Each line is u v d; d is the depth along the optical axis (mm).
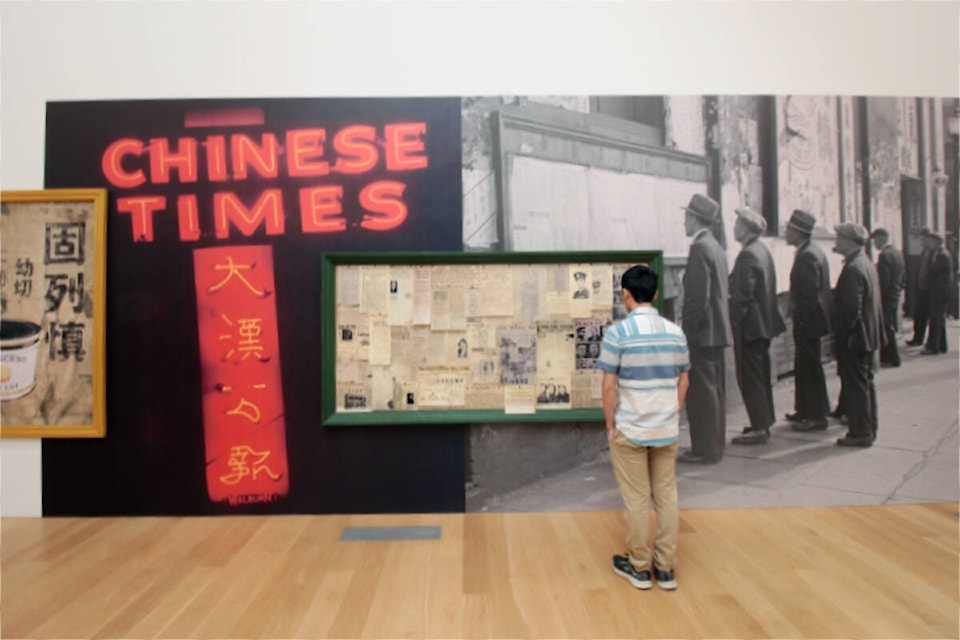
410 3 3170
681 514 3125
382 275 3094
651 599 2229
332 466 3125
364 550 2682
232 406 3113
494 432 3143
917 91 3262
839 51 3270
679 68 3230
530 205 3160
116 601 2230
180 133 3129
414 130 3143
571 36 3201
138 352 3115
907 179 3273
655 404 2287
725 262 3209
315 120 3135
